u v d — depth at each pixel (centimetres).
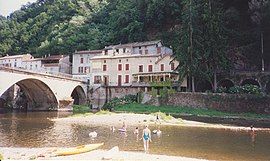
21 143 2583
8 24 13838
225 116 5022
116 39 9725
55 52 10800
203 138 2952
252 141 2791
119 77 7044
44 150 2273
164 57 6612
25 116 5072
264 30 6356
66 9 13375
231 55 6544
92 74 7350
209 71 5750
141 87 6631
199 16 6084
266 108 5034
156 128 3672
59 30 11950
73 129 3506
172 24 9119
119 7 10769
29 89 6316
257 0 6300
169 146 2514
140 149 2381
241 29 7081
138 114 4972
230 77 6084
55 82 6144
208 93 5541
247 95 5188
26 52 12194
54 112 5962
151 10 9256
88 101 7250
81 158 1998
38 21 13412
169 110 5556
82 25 11569
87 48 10050
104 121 4291
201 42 5866
